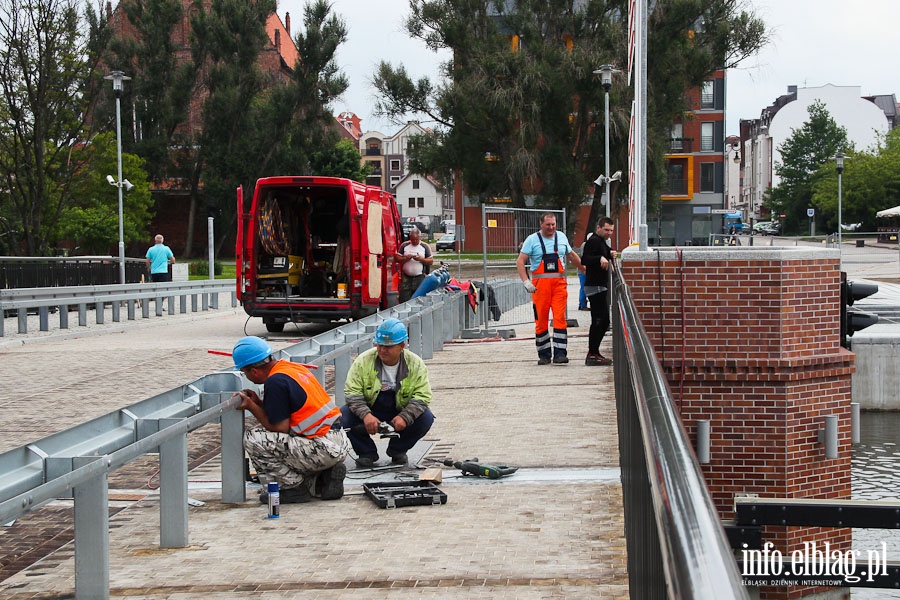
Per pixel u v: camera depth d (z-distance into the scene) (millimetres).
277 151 74812
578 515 6965
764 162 166750
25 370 16125
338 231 21438
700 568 1718
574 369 14719
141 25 74812
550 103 55125
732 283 10281
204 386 7695
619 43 54594
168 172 76000
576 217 58438
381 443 9852
